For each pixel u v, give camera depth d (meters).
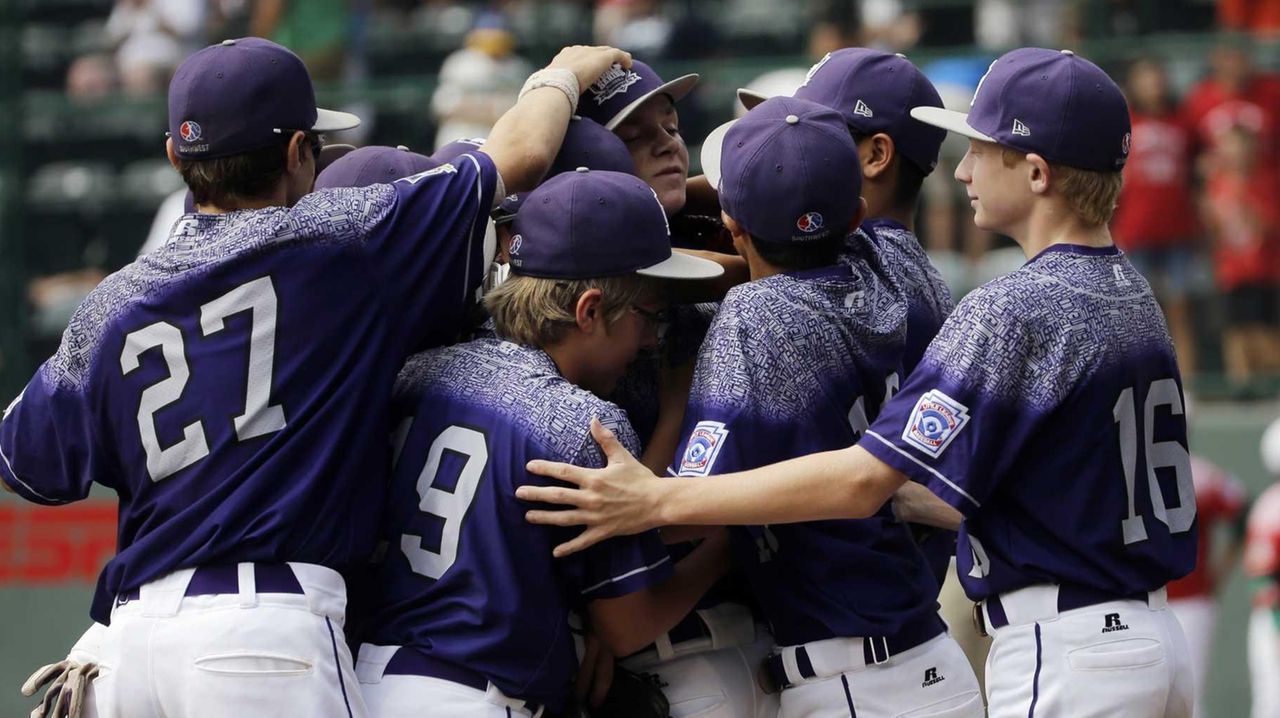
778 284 12.16
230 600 11.30
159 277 11.71
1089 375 11.69
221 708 11.19
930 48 28.31
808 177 12.01
